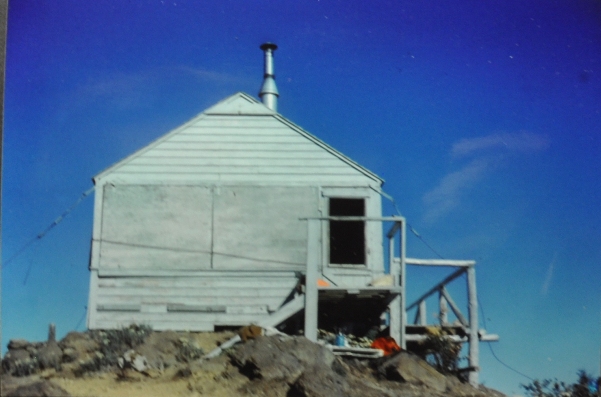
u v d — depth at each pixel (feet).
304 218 63.10
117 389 49.75
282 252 68.80
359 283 68.03
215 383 51.03
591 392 61.26
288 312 61.67
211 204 69.31
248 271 68.33
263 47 81.41
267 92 80.94
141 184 69.41
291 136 70.90
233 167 70.18
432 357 64.64
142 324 65.36
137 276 67.92
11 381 45.44
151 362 55.36
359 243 73.36
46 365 56.13
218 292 68.03
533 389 62.23
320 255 68.39
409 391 52.54
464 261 65.92
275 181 69.87
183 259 68.39
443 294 68.95
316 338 60.95
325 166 70.38
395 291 62.80
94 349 59.72
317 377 49.83
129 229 68.64
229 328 68.08
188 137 70.64
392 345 61.77
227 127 71.00
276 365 51.65
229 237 68.90
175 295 67.77
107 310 67.15
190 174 69.87
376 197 69.82
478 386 60.23
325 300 66.74
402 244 63.72
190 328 67.31
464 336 66.23
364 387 50.98
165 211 69.10
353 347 61.31
